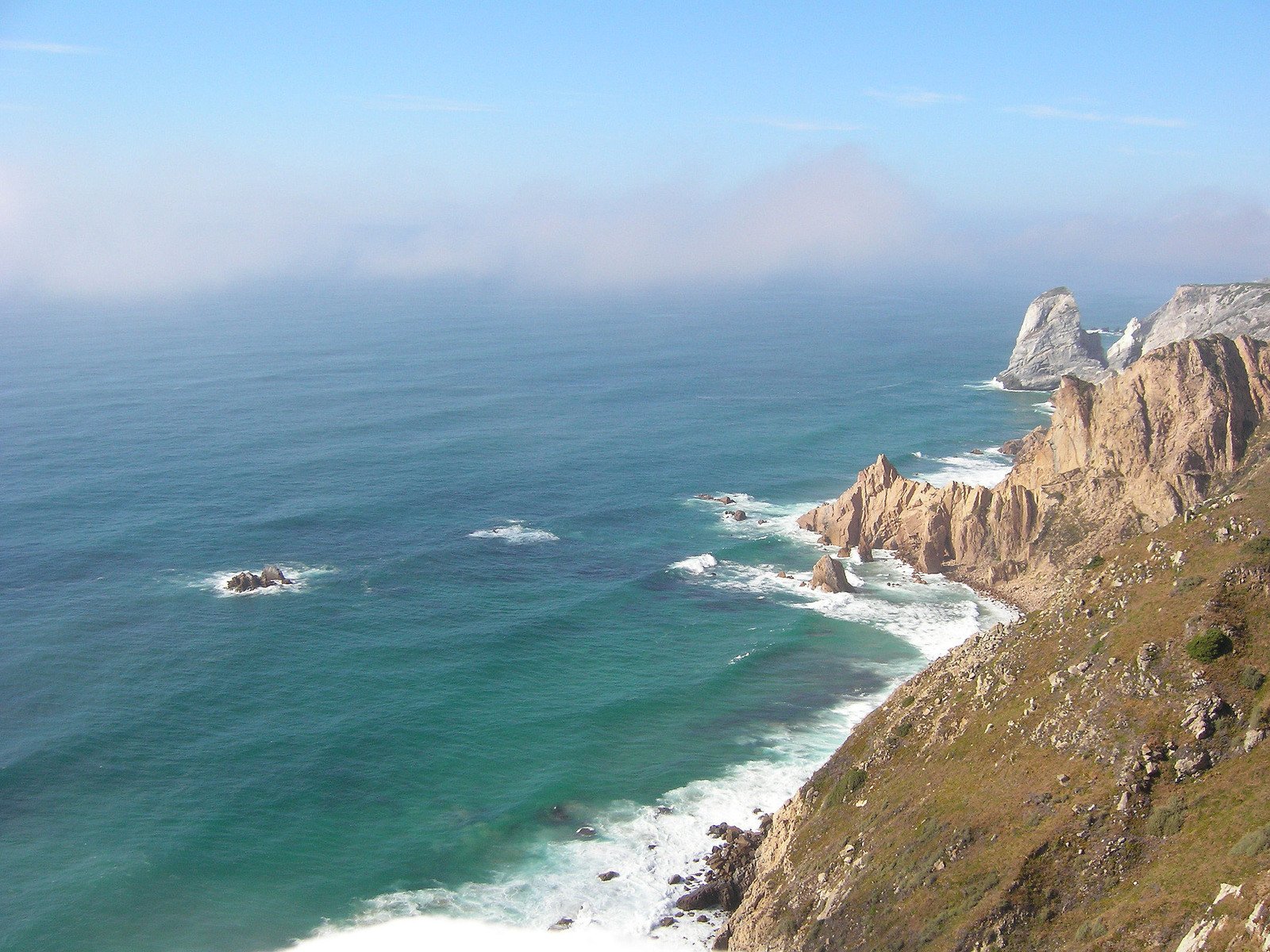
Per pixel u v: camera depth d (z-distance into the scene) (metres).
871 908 57.94
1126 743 56.50
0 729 92.06
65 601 120.88
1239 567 63.19
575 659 109.00
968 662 77.19
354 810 81.56
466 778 86.38
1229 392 130.50
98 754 88.38
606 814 81.50
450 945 67.19
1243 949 39.03
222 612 118.94
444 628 115.88
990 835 56.41
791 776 86.62
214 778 85.25
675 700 100.25
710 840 78.12
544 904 71.25
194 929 68.25
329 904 71.12
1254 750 52.19
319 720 94.94
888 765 71.62
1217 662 58.06
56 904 70.06
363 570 133.38
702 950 66.69
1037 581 128.50
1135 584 69.31
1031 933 49.66
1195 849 48.44
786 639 114.31
